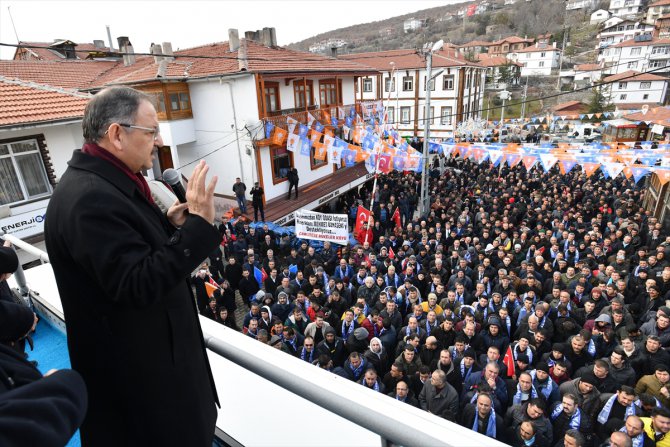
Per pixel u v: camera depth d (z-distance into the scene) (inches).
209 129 754.2
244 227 576.1
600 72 2224.4
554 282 369.1
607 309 306.5
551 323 301.4
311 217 472.4
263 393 59.3
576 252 438.9
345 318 314.3
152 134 44.4
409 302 350.3
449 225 530.3
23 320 48.5
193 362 47.9
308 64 814.5
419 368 245.0
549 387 230.8
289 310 345.7
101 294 40.8
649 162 566.6
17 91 471.8
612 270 363.3
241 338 60.3
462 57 1712.6
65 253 39.9
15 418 25.7
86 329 42.7
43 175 470.6
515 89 2410.2
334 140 606.2
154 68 772.6
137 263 36.9
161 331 43.6
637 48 2171.5
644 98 1829.5
